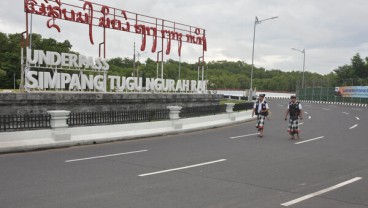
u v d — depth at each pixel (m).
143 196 7.02
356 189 7.79
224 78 119.06
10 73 71.81
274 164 10.57
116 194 7.15
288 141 15.87
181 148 13.75
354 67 87.81
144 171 9.45
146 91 26.61
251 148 13.76
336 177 8.93
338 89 65.81
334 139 16.56
